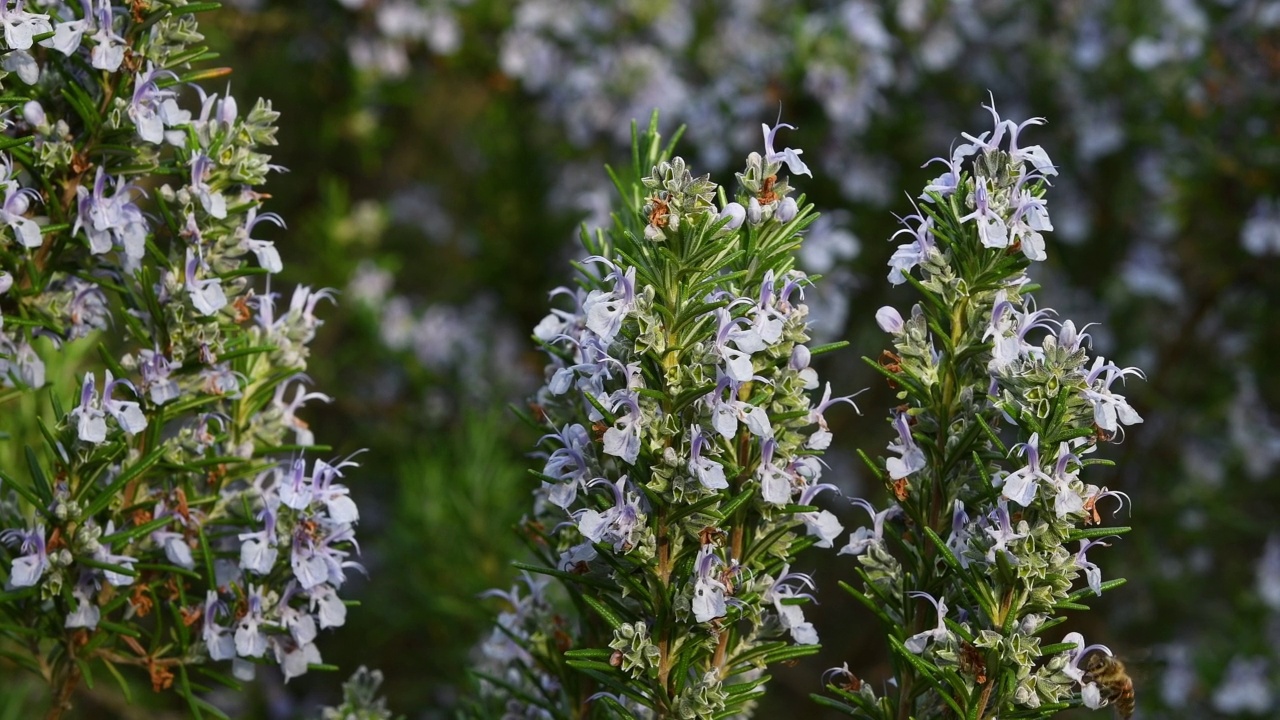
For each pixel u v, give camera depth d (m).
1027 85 1.67
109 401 0.78
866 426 1.88
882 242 1.66
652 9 1.58
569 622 0.82
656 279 0.75
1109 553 1.57
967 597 0.76
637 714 0.78
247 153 0.79
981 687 0.75
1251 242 1.47
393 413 1.53
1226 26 1.52
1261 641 1.51
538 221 1.60
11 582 0.78
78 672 0.80
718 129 1.51
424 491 1.20
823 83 1.45
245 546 0.78
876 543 0.77
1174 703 1.50
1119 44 1.57
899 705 0.77
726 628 0.77
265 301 0.82
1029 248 0.76
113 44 0.78
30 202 0.80
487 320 1.67
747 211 0.78
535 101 1.70
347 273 1.55
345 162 1.87
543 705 0.82
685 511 0.75
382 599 1.24
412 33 1.54
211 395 0.80
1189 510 1.57
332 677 1.44
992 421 0.76
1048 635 1.56
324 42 1.55
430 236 1.95
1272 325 1.61
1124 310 1.68
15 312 0.80
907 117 1.62
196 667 0.80
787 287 0.77
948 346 0.76
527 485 1.21
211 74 0.80
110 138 0.79
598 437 0.76
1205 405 1.61
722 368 0.75
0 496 0.82
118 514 0.79
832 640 1.79
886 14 1.58
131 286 0.80
